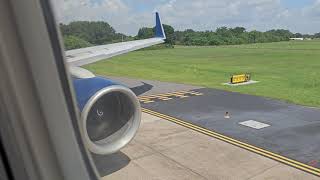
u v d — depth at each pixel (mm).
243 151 16859
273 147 17484
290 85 39375
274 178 13727
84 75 12867
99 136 11781
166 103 29062
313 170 14578
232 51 117375
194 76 49500
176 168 14617
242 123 22297
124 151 16531
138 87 38219
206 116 24344
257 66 64625
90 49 27688
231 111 25859
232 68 61156
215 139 18828
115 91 11180
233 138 19047
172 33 154750
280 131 20375
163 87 37969
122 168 14406
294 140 18641
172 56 94875
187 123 22406
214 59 82875
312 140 18609
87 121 11609
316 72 52844
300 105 27859
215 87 37719
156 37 39594
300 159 15820
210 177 13773
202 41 178375
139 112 12125
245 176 13898
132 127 12062
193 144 17906
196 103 28938
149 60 81062
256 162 15414
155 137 19141
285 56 90125
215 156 16141
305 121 22672
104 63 72812
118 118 12180
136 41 34969
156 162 15250
